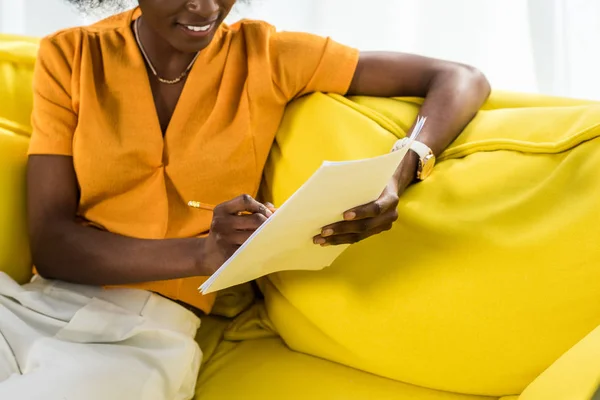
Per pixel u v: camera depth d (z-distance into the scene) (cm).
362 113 124
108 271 116
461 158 118
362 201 96
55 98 121
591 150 109
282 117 127
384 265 111
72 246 118
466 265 106
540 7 162
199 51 120
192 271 112
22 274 127
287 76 125
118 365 104
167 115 124
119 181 121
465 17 170
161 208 122
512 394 107
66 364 100
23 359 104
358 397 110
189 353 110
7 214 124
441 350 108
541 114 118
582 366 87
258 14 176
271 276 123
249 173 124
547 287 103
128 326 111
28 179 123
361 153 118
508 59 171
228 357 123
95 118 120
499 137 117
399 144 110
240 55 124
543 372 96
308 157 122
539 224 106
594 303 101
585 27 162
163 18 112
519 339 104
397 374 112
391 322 110
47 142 121
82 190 122
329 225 98
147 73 122
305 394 111
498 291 104
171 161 121
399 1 171
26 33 184
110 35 123
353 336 113
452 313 106
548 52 163
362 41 175
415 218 111
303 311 117
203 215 123
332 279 114
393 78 128
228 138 121
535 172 111
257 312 133
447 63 128
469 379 108
